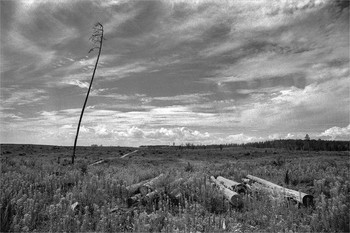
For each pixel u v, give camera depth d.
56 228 7.00
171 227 7.05
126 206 9.92
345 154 59.75
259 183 14.66
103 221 7.17
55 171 16.70
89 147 81.62
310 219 8.25
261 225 7.90
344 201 8.83
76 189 10.57
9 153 48.41
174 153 67.94
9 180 11.28
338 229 7.09
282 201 9.59
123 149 79.88
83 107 27.86
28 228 6.67
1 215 7.20
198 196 10.74
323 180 12.71
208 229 7.21
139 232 6.80
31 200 8.26
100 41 29.30
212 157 55.72
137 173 18.56
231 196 10.11
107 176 15.18
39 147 69.69
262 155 59.59
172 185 12.17
